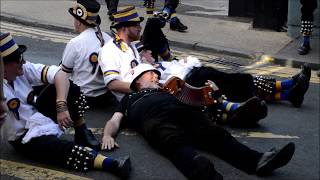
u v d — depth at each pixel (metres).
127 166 3.95
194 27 9.46
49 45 8.24
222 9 11.16
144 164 4.25
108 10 9.66
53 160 4.05
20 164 4.16
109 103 5.55
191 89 4.41
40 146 4.04
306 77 5.60
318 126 5.27
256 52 8.18
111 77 4.93
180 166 3.92
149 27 5.70
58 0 11.29
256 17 9.48
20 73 3.88
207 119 4.37
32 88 4.14
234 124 5.12
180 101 4.38
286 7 9.48
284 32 9.36
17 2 10.91
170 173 4.11
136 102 4.50
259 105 4.84
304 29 8.00
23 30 9.14
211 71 5.23
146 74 4.76
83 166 4.02
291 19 8.97
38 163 4.18
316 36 8.79
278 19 9.35
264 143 4.80
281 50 8.29
